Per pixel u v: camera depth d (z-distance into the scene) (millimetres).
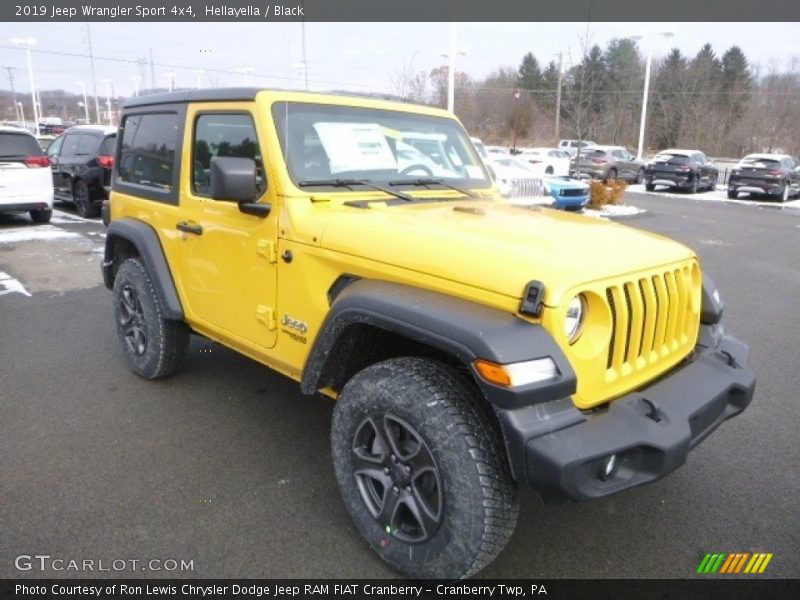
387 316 2361
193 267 3670
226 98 3340
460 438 2209
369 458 2590
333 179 3152
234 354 5016
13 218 11992
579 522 2951
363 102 3506
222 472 3281
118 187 4508
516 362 2041
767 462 3531
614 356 2357
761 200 22328
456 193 3602
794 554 2748
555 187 14555
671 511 3049
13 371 4598
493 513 2186
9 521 2824
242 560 2627
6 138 10477
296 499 3059
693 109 48688
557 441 2059
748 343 5719
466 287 2293
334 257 2725
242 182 2844
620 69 47812
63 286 7125
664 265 2598
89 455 3420
